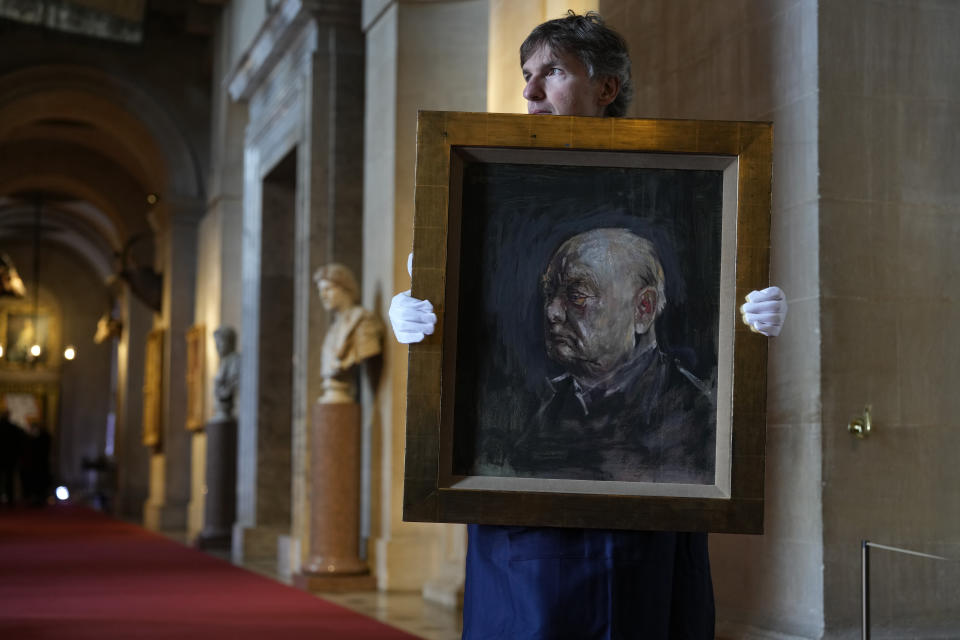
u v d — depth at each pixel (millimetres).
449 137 2340
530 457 2357
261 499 14133
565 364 2375
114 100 20312
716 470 2352
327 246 11828
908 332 5422
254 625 7898
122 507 24734
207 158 20625
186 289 20562
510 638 2273
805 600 5289
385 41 10703
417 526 10250
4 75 19531
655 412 2373
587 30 2432
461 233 2387
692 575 2455
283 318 14656
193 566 12867
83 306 39719
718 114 5996
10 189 27453
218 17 19562
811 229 5387
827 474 5262
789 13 5590
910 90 5516
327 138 11961
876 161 5457
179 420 20375
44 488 30500
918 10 5562
